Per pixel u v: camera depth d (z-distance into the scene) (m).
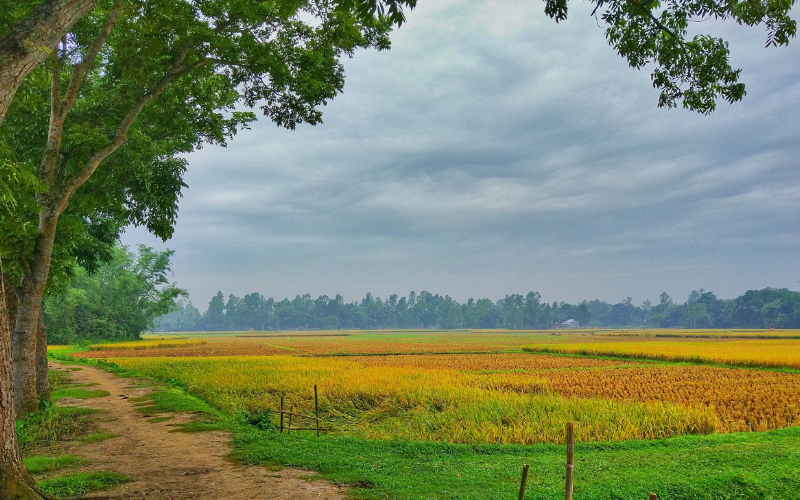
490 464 9.17
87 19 13.41
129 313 73.25
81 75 12.96
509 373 31.14
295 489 7.22
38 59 6.39
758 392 21.69
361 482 7.59
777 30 7.84
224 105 17.03
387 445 10.81
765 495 7.61
